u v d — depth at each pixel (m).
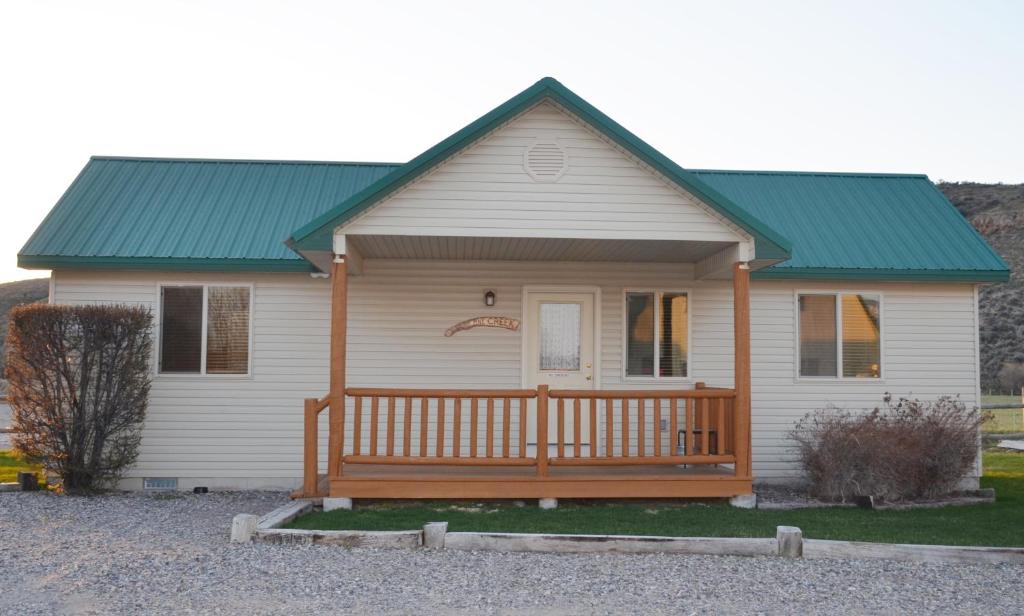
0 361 34.94
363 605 6.45
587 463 10.66
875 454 11.48
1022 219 52.34
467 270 12.98
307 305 12.76
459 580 7.15
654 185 10.63
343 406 10.45
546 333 13.05
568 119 10.62
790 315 13.32
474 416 10.60
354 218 10.38
